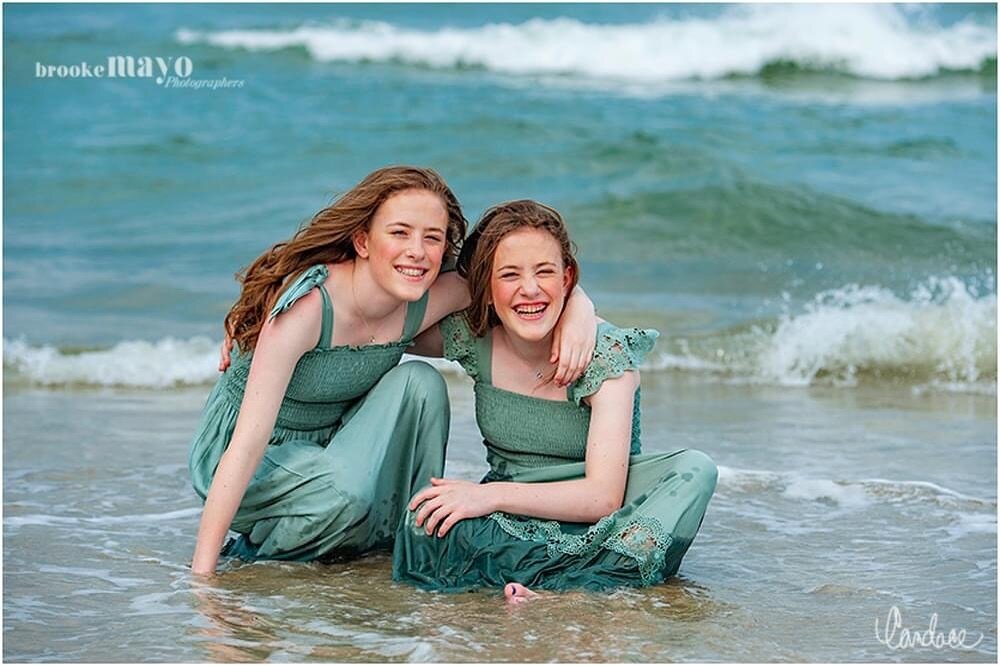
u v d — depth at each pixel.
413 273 4.65
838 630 4.14
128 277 11.69
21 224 13.48
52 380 8.93
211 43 20.31
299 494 4.83
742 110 17.62
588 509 4.63
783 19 19.44
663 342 9.67
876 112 17.59
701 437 7.19
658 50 19.50
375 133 16.45
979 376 8.95
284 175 15.11
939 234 12.80
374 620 4.16
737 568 4.86
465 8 20.97
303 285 4.70
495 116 17.11
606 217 13.40
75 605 4.33
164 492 6.02
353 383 4.97
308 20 20.97
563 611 4.26
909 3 19.52
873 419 7.70
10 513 5.61
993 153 15.70
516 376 4.87
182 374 9.02
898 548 5.13
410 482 4.99
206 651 3.87
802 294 11.04
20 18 20.98
